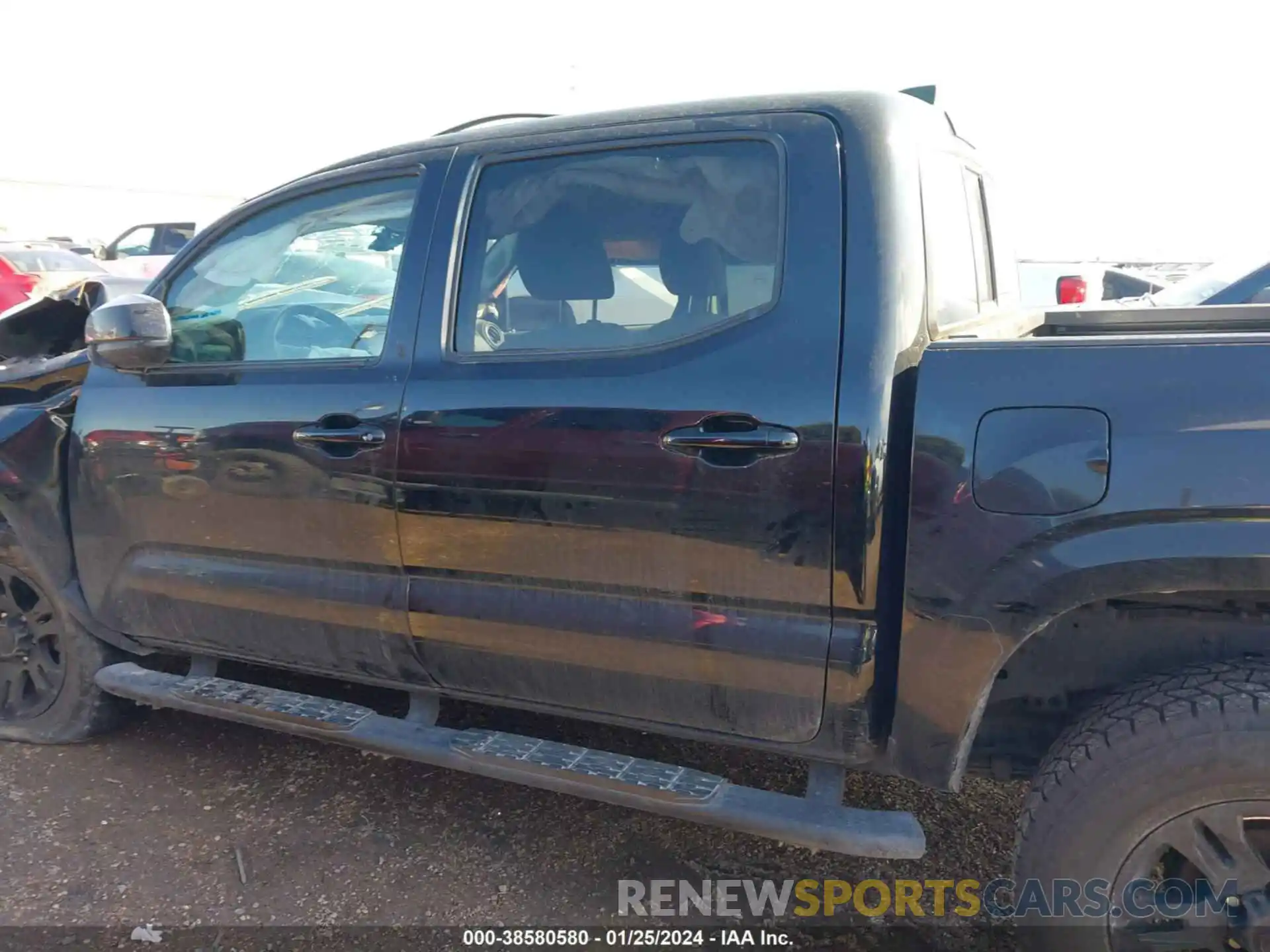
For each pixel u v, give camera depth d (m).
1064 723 2.17
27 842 2.74
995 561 1.84
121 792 3.01
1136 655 2.03
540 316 2.34
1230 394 1.69
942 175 2.37
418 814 2.90
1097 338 1.82
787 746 2.15
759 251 2.11
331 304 2.63
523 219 2.39
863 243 2.00
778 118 2.15
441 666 2.52
